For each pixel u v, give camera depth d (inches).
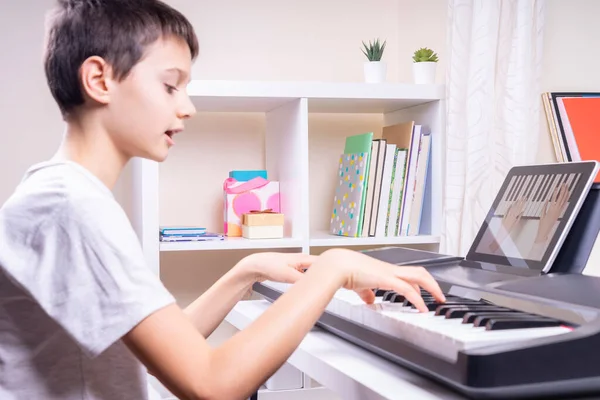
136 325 32.5
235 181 89.4
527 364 29.4
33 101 93.9
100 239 32.9
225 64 97.7
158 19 37.3
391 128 93.4
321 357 39.7
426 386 33.4
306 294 34.5
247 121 98.7
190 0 96.4
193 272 97.7
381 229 87.2
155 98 36.8
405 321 35.7
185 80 38.7
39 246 33.5
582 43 83.4
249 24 98.3
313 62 100.3
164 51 37.2
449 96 84.4
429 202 88.8
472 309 36.8
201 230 82.4
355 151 91.1
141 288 32.8
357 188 87.7
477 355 29.0
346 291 46.7
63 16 37.0
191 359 32.4
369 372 36.1
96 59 35.9
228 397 32.3
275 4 99.0
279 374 84.1
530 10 80.7
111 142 37.5
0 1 93.0
